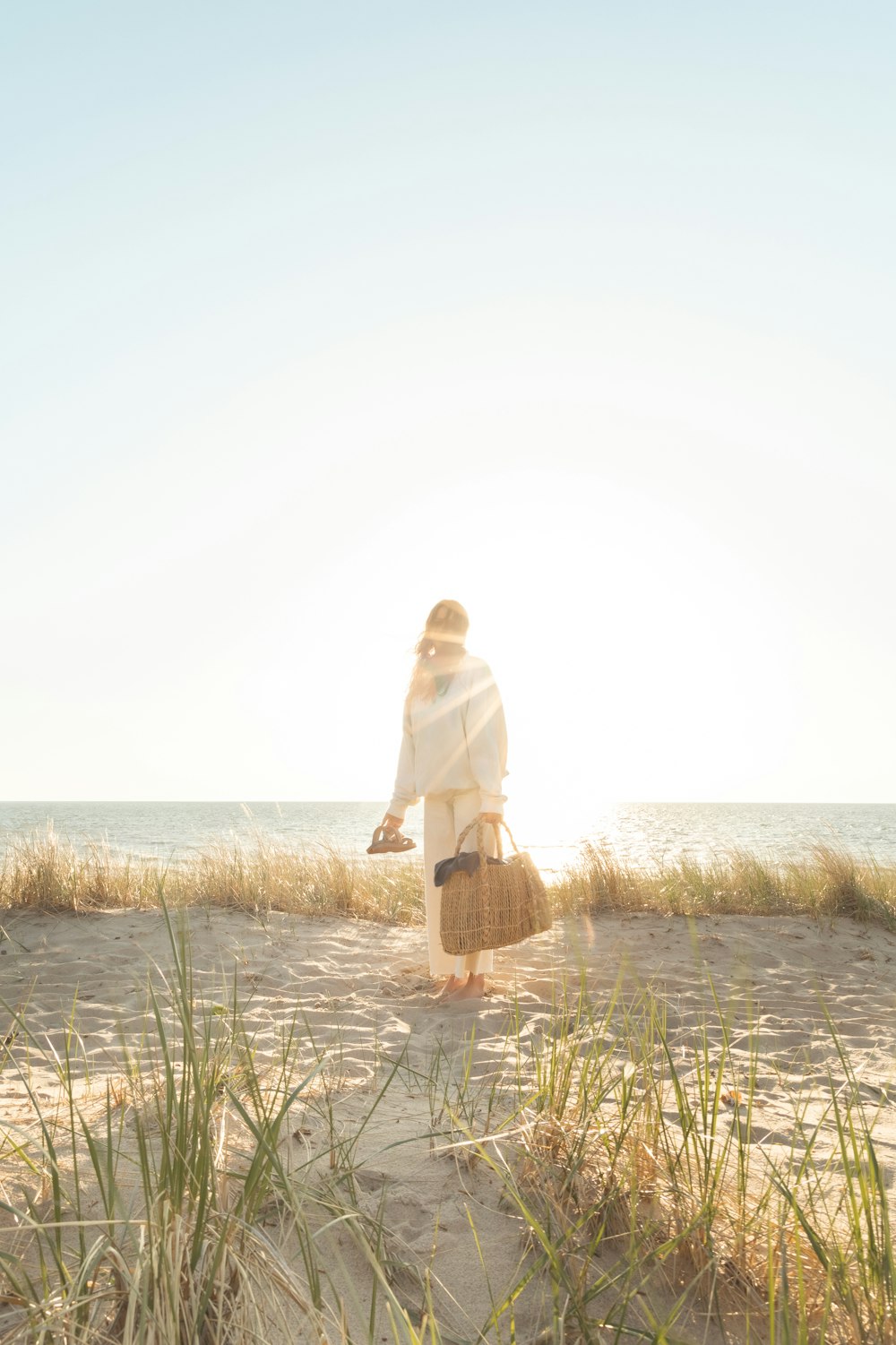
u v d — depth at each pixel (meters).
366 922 7.29
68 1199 2.00
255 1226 1.79
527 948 6.34
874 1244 1.74
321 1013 4.46
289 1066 3.17
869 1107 3.14
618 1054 3.31
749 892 8.21
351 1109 2.67
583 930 6.86
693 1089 3.08
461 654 4.81
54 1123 2.33
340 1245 1.96
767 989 5.23
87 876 7.32
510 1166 2.29
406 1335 1.72
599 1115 2.46
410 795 4.98
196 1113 1.84
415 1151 2.38
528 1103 2.43
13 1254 1.80
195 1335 1.56
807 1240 1.92
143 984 4.97
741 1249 1.91
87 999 4.72
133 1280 1.58
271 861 8.19
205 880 7.66
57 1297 1.63
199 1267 1.69
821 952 6.46
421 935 6.82
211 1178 1.81
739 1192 2.02
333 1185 2.04
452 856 4.87
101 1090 2.79
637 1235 1.98
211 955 5.77
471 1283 1.89
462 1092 2.76
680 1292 1.89
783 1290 1.74
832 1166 2.40
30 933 6.34
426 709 4.78
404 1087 3.02
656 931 6.86
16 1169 2.16
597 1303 1.84
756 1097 3.14
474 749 4.62
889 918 7.56
